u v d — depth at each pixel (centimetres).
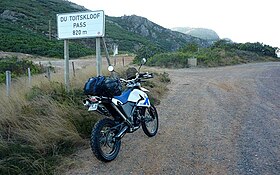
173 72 2253
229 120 706
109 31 9475
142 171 426
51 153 480
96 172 424
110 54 5812
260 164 446
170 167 438
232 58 3550
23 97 694
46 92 747
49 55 4434
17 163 425
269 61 3981
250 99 991
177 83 1471
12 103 630
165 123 684
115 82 474
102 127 446
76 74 1106
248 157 473
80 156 479
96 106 438
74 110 620
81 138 530
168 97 1031
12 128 538
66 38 853
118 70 1383
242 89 1237
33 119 555
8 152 459
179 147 521
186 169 431
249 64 3306
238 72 2173
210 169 430
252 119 714
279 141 550
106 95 454
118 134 465
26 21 6681
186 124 674
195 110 822
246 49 4506
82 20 838
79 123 573
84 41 7262
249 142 544
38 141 489
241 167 435
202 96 1062
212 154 487
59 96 712
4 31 5203
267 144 533
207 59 3156
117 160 466
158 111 808
